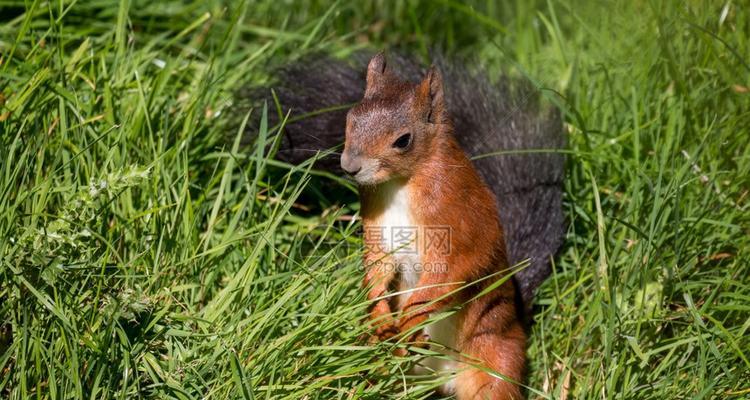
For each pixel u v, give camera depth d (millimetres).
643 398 9109
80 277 8414
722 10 12547
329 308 8930
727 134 11289
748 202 10852
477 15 14461
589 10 13797
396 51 13219
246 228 9875
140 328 8398
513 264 10688
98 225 9078
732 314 9727
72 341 7805
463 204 9320
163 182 9844
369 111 8984
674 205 10344
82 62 10914
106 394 7785
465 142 12016
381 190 9312
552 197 11008
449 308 9516
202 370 8125
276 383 8273
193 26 12148
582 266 10562
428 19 15766
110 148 9773
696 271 10250
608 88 12555
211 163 11266
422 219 9266
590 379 9352
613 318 8961
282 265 10109
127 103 11102
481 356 9781
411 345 9367
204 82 11461
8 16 12898
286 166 10414
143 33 13695
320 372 8539
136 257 8711
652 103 11945
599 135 11820
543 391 9461
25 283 7723
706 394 8484
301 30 14164
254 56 12422
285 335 8602
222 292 8797
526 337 10445
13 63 11625
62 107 9867
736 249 10422
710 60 12188
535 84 11852
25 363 7668
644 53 12492
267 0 14773
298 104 11977
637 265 9836
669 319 9555
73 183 9398
